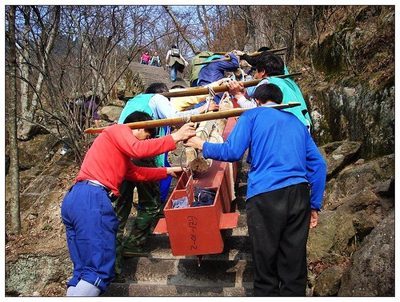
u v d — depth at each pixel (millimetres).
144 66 12453
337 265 3820
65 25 7023
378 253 3256
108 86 8727
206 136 4270
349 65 6395
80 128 6824
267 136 3184
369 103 5375
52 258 4781
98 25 7105
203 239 3322
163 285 3832
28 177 7262
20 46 6270
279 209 3074
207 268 3902
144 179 3740
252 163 3232
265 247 3096
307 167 3318
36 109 7816
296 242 3105
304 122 4133
